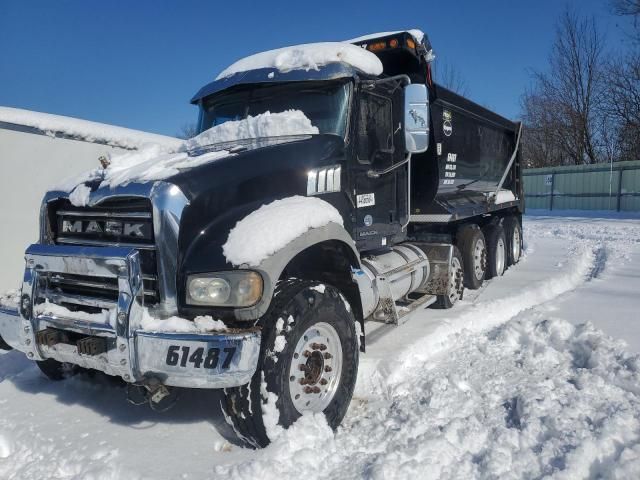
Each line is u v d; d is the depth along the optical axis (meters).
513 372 4.40
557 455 2.98
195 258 3.18
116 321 3.05
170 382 3.00
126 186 3.28
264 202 3.61
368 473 2.84
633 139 30.86
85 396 4.09
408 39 6.02
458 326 5.86
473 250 7.87
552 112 35.47
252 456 3.16
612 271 9.33
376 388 4.24
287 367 3.21
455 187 7.87
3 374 4.66
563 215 25.39
